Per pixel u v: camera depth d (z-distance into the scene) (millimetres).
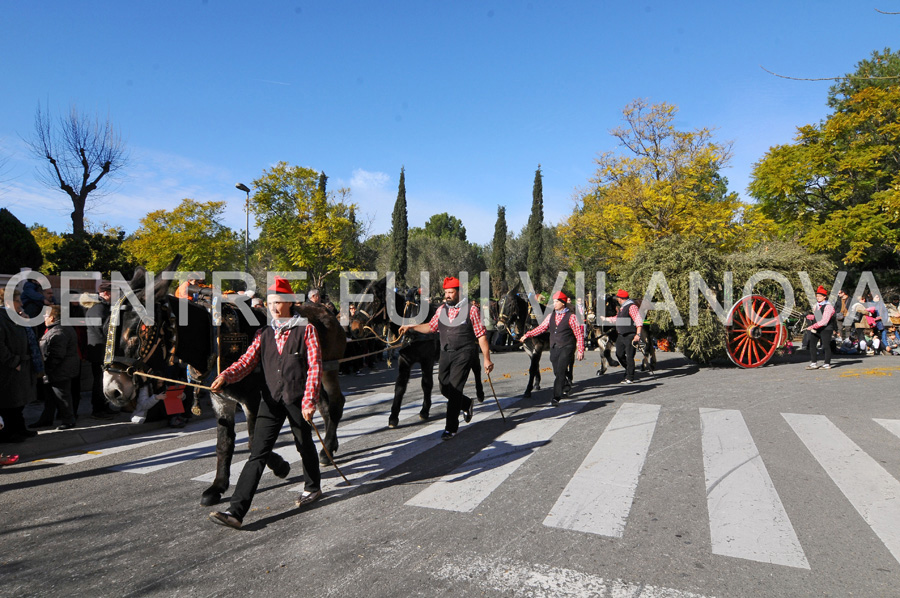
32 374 6098
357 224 46406
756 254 12742
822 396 8250
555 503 4168
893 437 5953
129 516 4070
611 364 12828
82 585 3047
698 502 4168
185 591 2967
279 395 3932
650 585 2984
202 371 4680
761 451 5461
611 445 5727
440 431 6559
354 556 3352
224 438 4344
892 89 24141
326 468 5227
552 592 2918
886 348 14555
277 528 3803
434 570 3162
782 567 3182
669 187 24891
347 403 8633
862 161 23922
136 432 6957
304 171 41219
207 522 3932
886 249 26531
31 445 5926
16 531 3814
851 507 4062
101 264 16188
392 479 4824
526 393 8828
